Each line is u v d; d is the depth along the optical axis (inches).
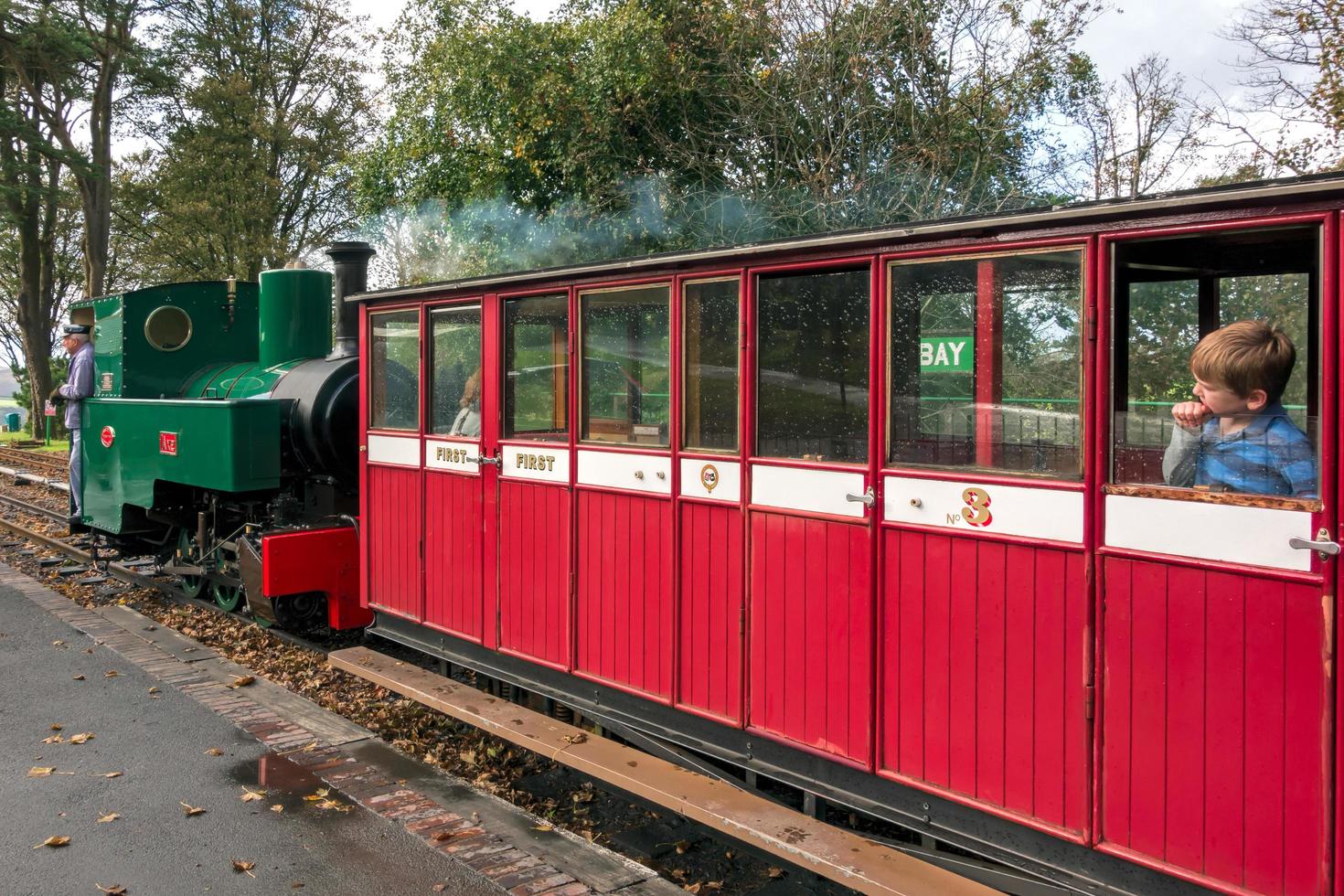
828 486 146.8
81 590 366.3
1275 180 102.7
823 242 142.9
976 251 128.5
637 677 180.5
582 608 191.9
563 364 194.7
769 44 479.2
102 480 385.4
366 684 265.0
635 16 488.4
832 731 147.7
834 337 146.9
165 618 327.9
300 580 288.4
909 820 139.2
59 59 926.4
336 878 148.0
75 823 167.2
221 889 144.9
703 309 166.2
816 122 476.1
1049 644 122.6
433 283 224.8
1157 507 112.8
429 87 580.1
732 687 163.2
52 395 421.7
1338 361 100.0
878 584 140.9
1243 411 112.2
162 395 374.6
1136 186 446.9
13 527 488.4
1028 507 124.3
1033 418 125.0
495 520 213.8
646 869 151.2
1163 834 112.7
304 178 1122.0
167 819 168.4
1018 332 126.3
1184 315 121.7
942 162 450.0
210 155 1064.2
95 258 970.7
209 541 343.3
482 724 200.4
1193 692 110.0
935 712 134.6
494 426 212.1
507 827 165.8
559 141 517.7
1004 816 126.6
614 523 183.8
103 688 241.9
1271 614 104.2
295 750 201.6
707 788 162.9
